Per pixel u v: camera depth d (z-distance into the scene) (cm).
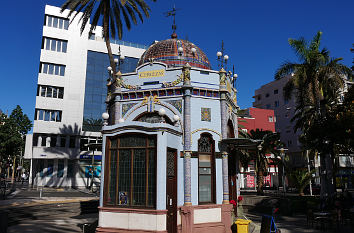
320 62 2495
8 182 5744
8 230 1487
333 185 2583
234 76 2098
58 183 4284
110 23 2345
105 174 1360
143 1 2209
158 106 1647
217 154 1620
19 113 5078
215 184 1585
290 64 2598
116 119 1709
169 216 1352
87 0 2144
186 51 2019
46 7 4531
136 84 1722
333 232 1537
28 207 2041
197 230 1455
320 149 2097
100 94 4894
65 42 4644
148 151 1324
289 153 5969
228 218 1552
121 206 1312
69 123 4438
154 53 2031
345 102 2053
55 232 1471
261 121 5803
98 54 5038
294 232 1541
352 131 1802
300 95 2606
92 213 2227
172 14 2289
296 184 3028
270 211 2341
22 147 5259
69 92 4516
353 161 5334
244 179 5181
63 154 4312
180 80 1631
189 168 1518
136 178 1318
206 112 1642
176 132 1470
